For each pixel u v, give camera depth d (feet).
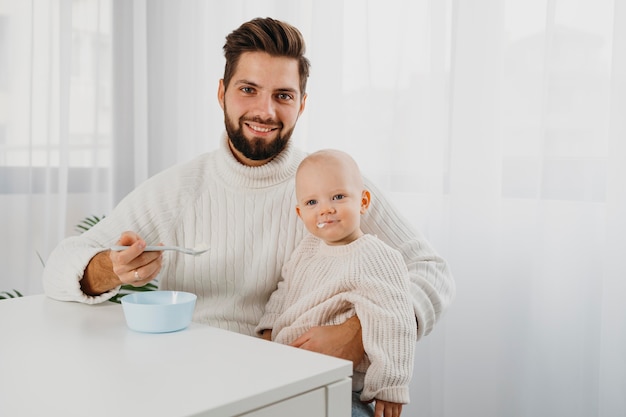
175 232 4.05
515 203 5.14
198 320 3.85
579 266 4.77
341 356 3.15
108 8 7.27
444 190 5.41
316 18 6.02
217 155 4.20
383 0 5.68
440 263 4.03
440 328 5.39
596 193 4.72
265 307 3.99
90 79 7.35
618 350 4.53
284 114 3.96
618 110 4.47
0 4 7.00
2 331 2.82
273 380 2.15
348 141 5.93
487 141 5.15
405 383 3.14
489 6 5.11
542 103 4.83
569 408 4.85
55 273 3.45
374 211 4.08
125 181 7.44
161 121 7.34
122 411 1.88
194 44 6.99
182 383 2.12
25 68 7.09
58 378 2.18
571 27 4.71
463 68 5.20
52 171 7.22
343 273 3.36
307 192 3.57
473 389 5.26
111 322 3.02
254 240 4.00
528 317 5.09
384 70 5.71
